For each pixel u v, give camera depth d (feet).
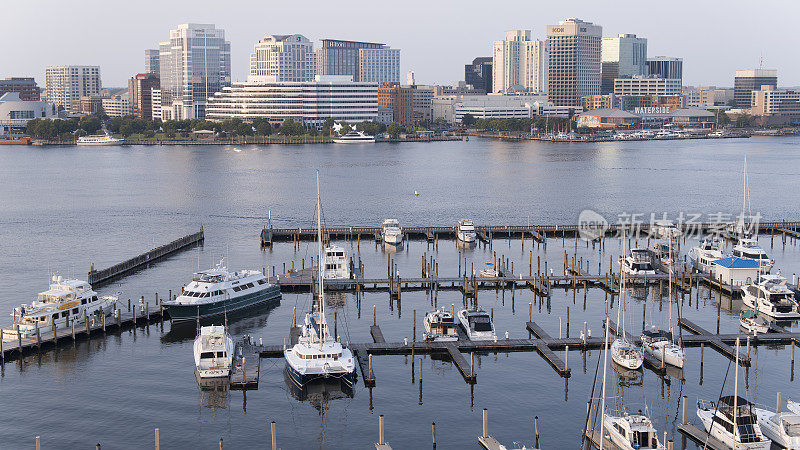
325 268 523.70
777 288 455.22
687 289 510.17
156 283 521.65
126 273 551.18
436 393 336.29
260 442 294.46
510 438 296.30
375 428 305.32
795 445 279.28
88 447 287.69
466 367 359.05
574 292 501.15
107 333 414.41
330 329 420.77
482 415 315.58
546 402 327.26
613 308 462.60
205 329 362.74
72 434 297.74
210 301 437.58
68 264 588.50
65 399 328.49
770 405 324.60
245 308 456.04
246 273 473.26
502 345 387.14
